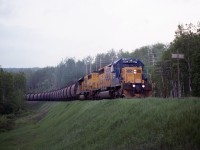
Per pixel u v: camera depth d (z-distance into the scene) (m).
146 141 15.78
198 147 13.07
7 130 53.94
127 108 22.73
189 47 43.00
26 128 52.50
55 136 33.34
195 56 39.53
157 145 14.65
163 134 15.23
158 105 19.73
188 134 14.17
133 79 31.33
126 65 33.81
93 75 45.38
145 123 17.88
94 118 27.89
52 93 86.94
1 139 43.31
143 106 21.08
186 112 15.88
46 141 33.03
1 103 82.88
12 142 39.59
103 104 29.81
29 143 36.19
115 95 33.97
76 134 26.88
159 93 54.47
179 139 14.15
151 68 62.72
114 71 34.28
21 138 41.50
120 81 32.09
